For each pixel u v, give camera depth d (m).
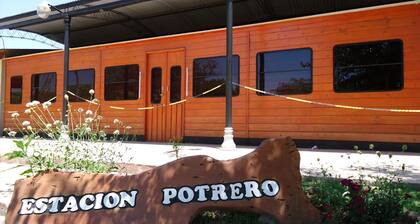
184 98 11.07
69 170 4.26
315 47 9.27
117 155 6.09
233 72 10.25
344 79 8.93
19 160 7.01
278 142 3.62
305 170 5.47
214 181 3.59
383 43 8.55
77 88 13.18
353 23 8.88
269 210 3.47
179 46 11.20
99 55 12.73
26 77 14.78
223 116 10.37
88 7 11.59
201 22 14.40
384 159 6.83
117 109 12.23
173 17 13.88
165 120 11.38
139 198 3.66
